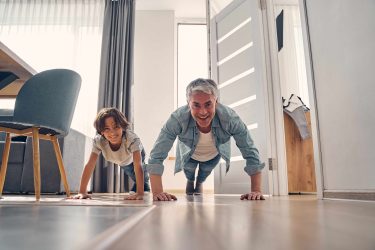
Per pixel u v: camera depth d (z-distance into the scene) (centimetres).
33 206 71
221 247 17
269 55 237
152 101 400
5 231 23
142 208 61
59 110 154
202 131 153
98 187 327
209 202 99
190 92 132
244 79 250
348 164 122
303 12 154
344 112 124
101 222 30
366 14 111
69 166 238
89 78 376
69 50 383
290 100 294
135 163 168
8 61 161
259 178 148
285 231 25
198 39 450
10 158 229
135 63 407
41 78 147
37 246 16
